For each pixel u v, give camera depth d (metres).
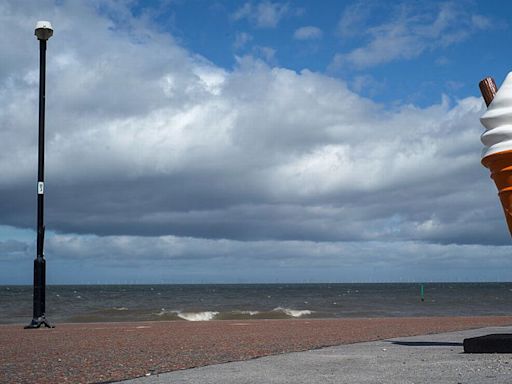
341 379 5.81
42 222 15.53
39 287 15.80
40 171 15.42
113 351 9.38
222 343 10.76
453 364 6.68
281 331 14.51
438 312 42.34
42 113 15.65
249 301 74.56
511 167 7.55
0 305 56.53
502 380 5.47
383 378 5.81
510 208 7.68
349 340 11.05
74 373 6.83
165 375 6.41
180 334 13.51
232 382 5.79
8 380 6.34
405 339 10.90
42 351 9.47
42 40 15.91
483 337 7.76
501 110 7.67
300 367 6.80
